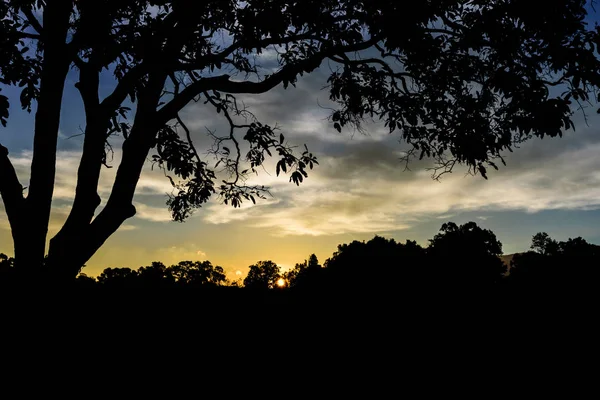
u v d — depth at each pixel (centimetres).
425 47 750
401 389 788
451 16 806
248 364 805
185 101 777
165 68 753
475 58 833
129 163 737
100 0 691
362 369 857
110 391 598
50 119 686
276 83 796
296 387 754
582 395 787
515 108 739
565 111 675
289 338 966
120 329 787
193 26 746
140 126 752
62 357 601
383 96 934
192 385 693
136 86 793
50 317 621
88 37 692
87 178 721
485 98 854
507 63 754
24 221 662
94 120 737
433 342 1006
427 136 935
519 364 904
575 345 1003
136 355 710
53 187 694
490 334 1064
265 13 678
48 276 648
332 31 787
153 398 620
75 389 578
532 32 693
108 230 714
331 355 903
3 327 584
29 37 720
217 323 962
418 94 920
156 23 739
